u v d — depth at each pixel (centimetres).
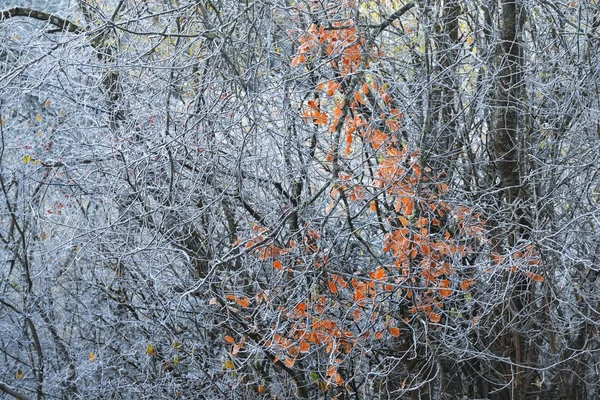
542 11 666
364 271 626
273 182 597
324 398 634
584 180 631
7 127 784
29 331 795
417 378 624
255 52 601
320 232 565
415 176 568
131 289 691
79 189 709
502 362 648
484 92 621
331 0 598
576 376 655
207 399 671
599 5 640
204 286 648
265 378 666
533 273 590
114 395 719
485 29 645
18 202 791
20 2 923
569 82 639
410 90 614
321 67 589
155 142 598
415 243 566
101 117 681
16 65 708
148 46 681
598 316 642
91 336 757
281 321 612
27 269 753
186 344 681
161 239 606
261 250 579
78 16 878
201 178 605
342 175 573
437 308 609
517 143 626
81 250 651
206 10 619
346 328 594
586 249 625
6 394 762
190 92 672
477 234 591
